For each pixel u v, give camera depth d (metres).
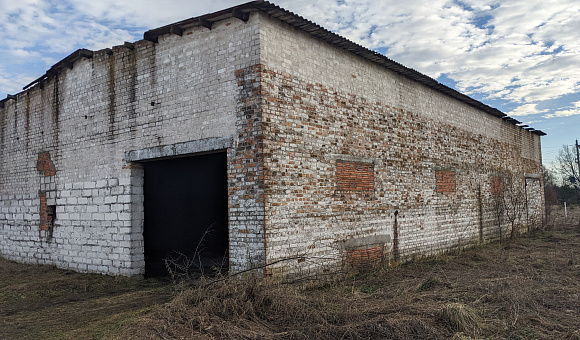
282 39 8.34
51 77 12.01
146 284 9.37
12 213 13.24
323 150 9.04
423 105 12.66
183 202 11.48
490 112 16.55
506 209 17.27
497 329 5.90
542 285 8.51
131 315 6.83
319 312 6.27
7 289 9.27
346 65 9.91
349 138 9.78
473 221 14.89
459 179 14.25
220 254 12.90
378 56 10.37
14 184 13.20
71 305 7.84
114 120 10.21
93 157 10.67
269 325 5.93
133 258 9.77
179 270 10.66
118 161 10.09
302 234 8.38
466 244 14.33
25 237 12.69
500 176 17.19
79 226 10.96
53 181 11.80
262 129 7.71
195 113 8.68
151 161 9.99
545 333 5.82
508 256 12.53
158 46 9.41
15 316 7.25
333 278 8.96
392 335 5.44
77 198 11.04
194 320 5.80
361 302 7.16
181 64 8.98
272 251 7.71
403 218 11.40
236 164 8.01
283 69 8.27
